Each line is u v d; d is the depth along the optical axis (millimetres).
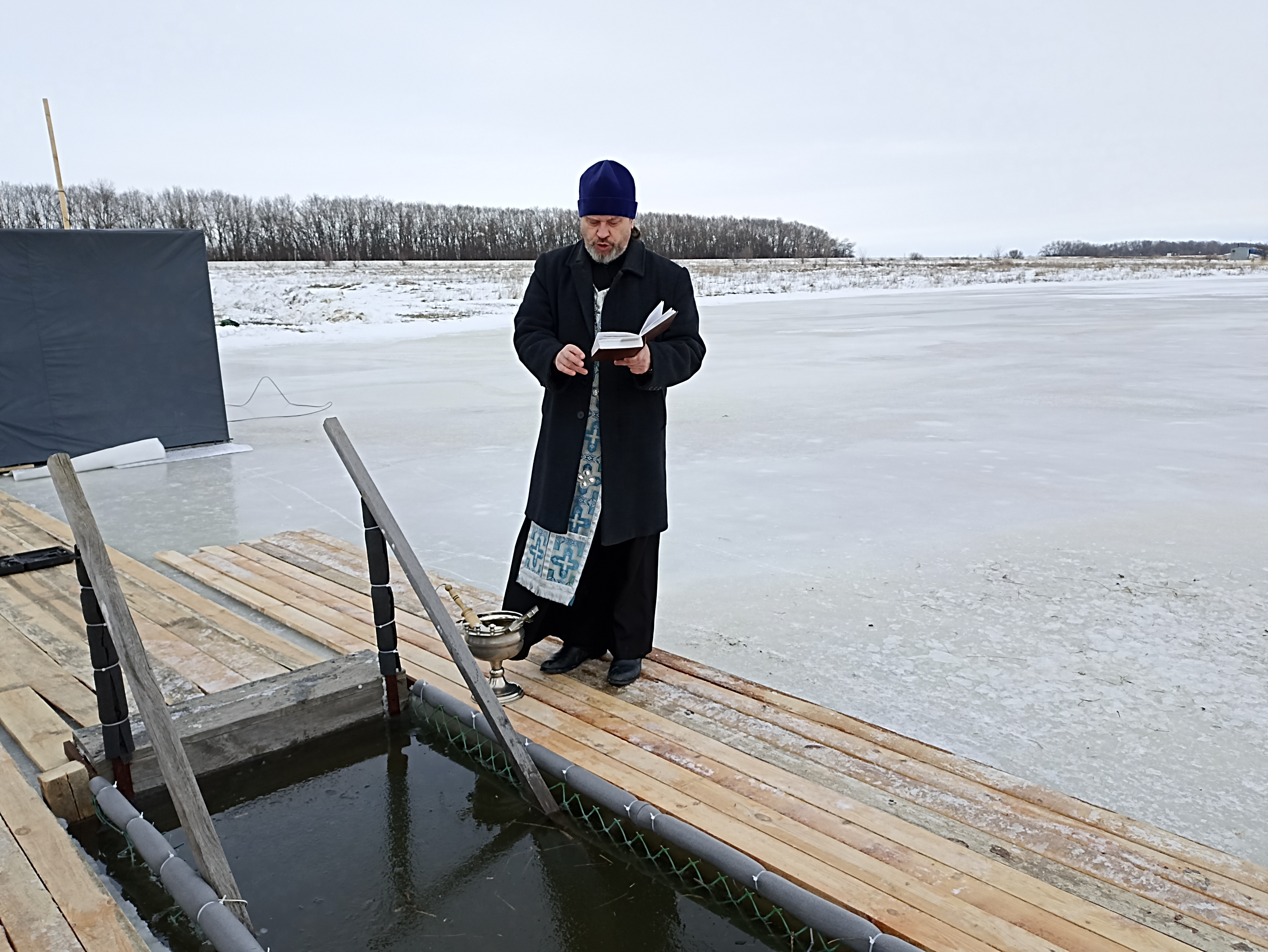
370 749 2842
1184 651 3410
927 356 14172
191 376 8133
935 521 5250
